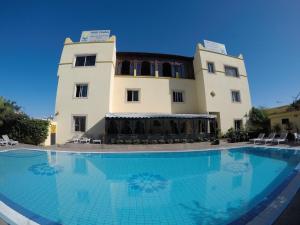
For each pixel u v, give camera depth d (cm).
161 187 958
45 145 2278
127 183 1027
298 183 793
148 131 2688
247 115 2962
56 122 2477
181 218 618
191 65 3145
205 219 611
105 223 582
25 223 532
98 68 2597
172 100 2861
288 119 2548
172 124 2762
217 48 3053
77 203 736
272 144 2094
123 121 2567
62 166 1396
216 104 2795
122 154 1789
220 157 1720
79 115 2494
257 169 1276
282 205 575
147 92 2803
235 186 948
